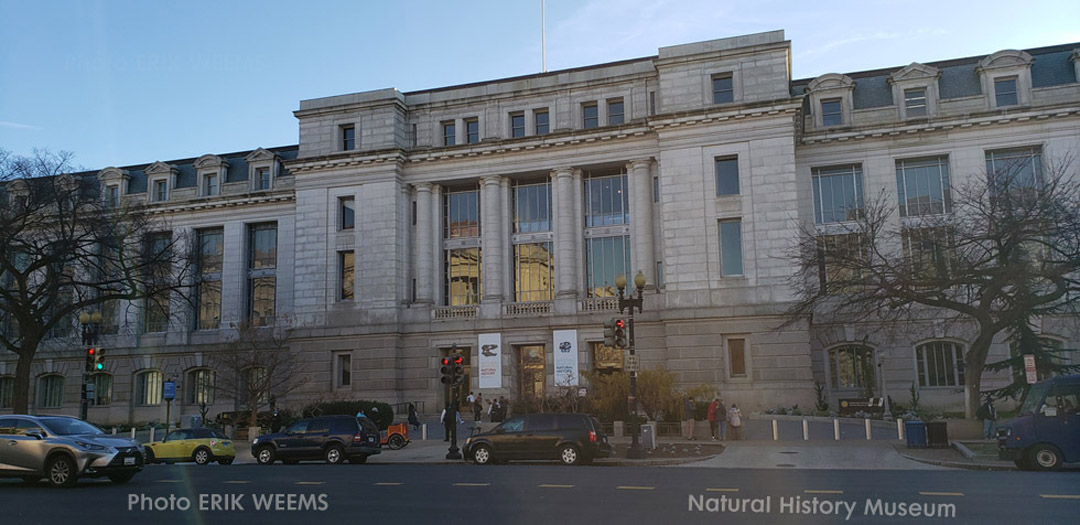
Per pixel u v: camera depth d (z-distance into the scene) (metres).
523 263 53.19
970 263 31.67
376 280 52.97
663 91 48.62
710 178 47.09
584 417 27.14
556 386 45.25
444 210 55.16
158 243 62.62
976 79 49.22
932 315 46.16
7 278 58.91
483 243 52.78
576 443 26.56
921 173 49.34
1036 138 47.03
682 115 47.44
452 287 54.00
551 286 52.19
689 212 47.16
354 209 54.78
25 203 45.44
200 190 62.47
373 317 52.59
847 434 35.28
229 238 61.31
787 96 46.31
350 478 21.86
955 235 33.59
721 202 46.75
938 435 28.86
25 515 14.82
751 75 47.34
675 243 47.25
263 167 61.56
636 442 27.98
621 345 28.62
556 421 27.14
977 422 31.06
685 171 47.56
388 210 53.38
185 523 13.75
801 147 50.78
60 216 43.31
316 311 53.97
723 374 45.50
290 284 58.91
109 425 60.09
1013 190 36.84
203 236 63.12
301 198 55.41
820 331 48.81
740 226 46.72
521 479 20.86
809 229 49.25
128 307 62.66
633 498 16.34
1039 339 36.97
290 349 53.03
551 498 16.53
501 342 51.03
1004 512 13.96
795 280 43.09
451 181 54.28
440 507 15.37
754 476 21.34
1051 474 21.19
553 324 50.12
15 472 19.59
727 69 47.81
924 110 49.28
